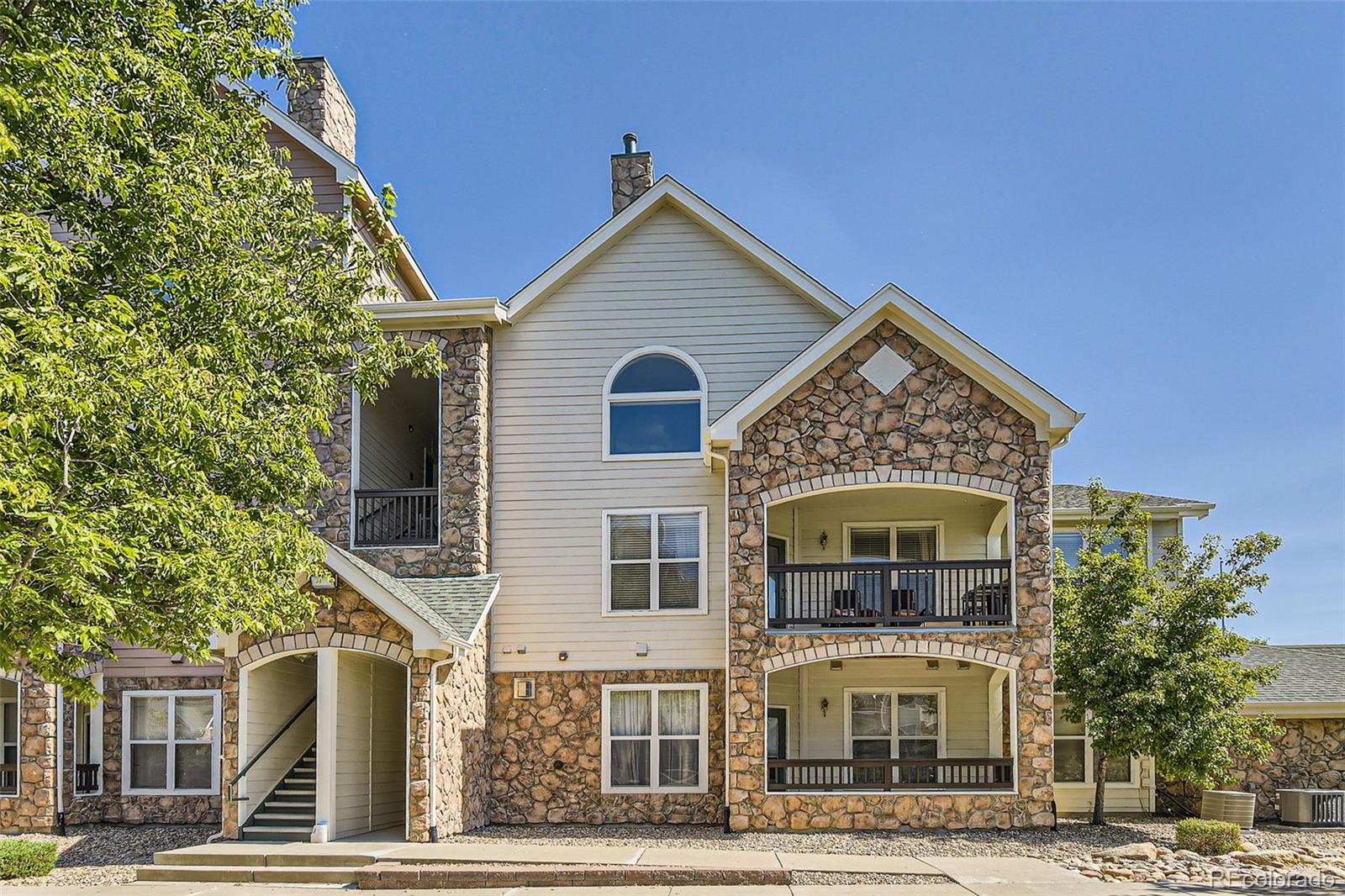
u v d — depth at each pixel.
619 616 18.67
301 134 20.38
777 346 19.28
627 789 18.20
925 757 19.50
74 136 10.80
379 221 15.40
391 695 18.56
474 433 18.84
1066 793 19.91
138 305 12.10
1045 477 17.17
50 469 10.46
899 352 17.73
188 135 12.38
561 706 18.52
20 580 10.04
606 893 12.75
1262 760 17.62
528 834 16.94
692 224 19.70
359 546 18.89
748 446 17.73
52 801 18.52
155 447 11.14
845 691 19.83
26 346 10.23
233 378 12.17
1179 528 21.88
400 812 18.78
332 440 19.17
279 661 17.44
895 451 17.47
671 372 19.36
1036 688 16.73
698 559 18.78
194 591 11.33
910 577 19.45
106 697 19.78
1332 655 22.20
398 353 16.48
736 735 17.05
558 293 19.70
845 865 13.84
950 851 15.11
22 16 10.68
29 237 10.07
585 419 19.28
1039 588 16.97
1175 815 19.44
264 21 13.44
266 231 13.85
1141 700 16.50
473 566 18.56
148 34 12.11
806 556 20.38
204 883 13.93
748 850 15.15
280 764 17.31
